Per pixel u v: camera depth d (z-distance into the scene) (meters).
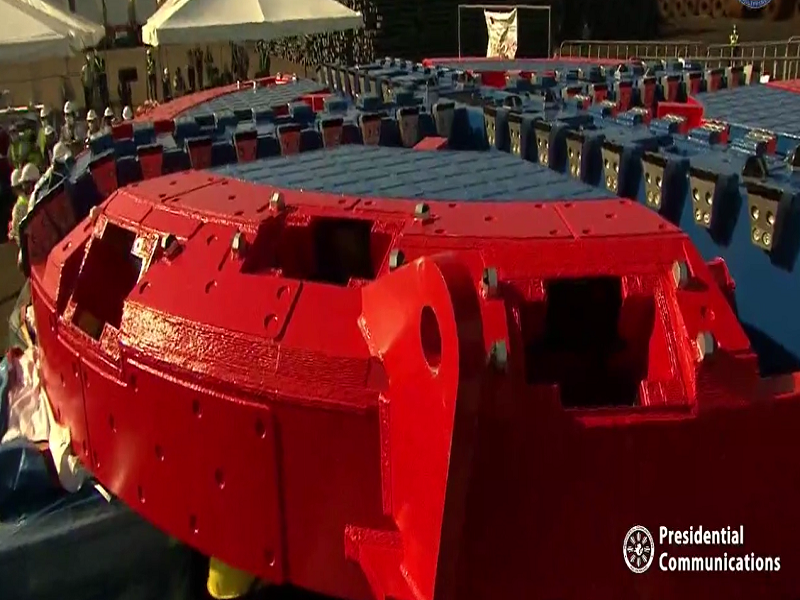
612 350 4.57
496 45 20.06
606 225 4.55
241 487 4.46
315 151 6.88
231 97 10.76
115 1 32.84
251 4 19.81
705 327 4.06
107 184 7.07
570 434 3.83
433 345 3.62
